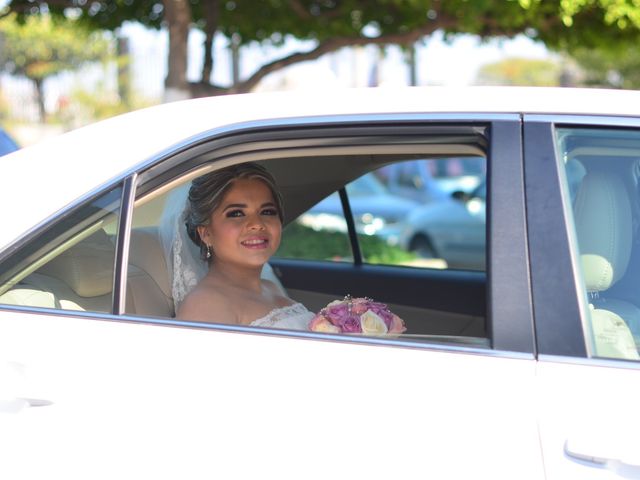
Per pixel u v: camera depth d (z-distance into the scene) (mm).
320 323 2512
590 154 2141
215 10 8312
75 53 18812
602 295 2178
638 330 2127
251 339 2064
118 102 17781
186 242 2846
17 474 1955
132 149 2178
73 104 17828
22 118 18156
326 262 3957
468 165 14188
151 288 2656
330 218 9703
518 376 1957
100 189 2133
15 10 8570
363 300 2586
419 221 12000
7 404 2012
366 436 1924
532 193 2049
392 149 2219
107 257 2150
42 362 2041
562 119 2125
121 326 2086
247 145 2193
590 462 1872
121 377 2016
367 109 2182
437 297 3752
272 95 2275
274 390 1981
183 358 2037
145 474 1932
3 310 2111
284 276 3928
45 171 2195
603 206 2197
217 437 1946
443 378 1975
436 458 1895
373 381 1982
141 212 2791
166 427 1963
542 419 1911
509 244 2021
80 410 1987
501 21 7641
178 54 7496
